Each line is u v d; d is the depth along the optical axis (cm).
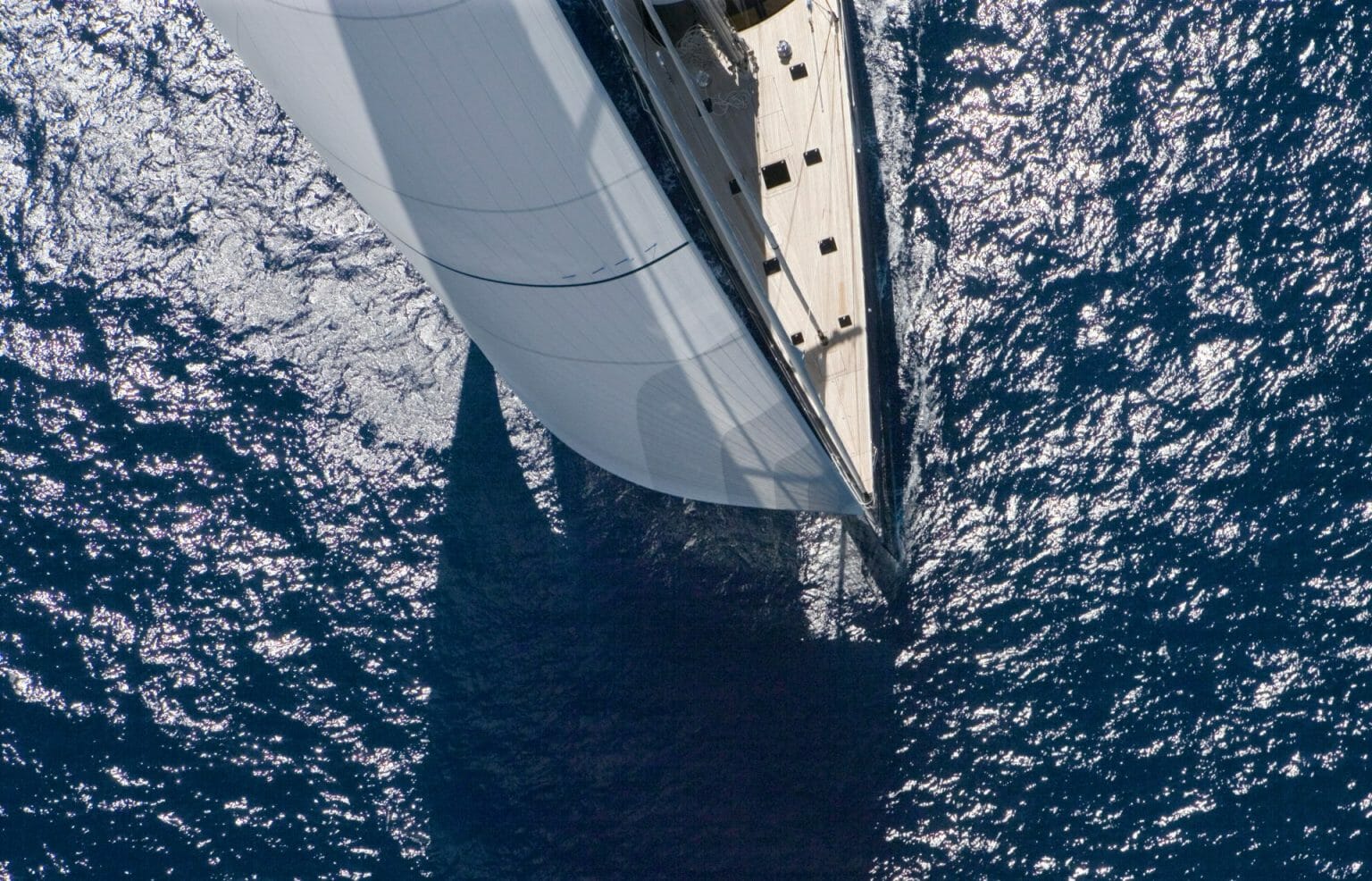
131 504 4488
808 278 4178
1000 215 4566
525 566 4338
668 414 3919
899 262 4547
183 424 4578
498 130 3553
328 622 4325
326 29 3516
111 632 4344
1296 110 4566
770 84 4378
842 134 4306
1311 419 4234
